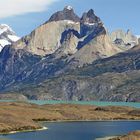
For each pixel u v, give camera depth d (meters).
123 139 138.62
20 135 166.88
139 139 137.38
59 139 155.75
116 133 183.62
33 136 163.62
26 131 185.75
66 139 156.25
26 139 151.75
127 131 193.62
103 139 157.75
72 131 191.88
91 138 161.38
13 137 158.25
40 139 152.62
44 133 178.25
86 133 182.75
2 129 179.12
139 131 145.38
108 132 188.38
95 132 188.00
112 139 142.38
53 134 174.50
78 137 164.62
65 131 191.00
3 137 157.75
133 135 141.25
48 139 153.75
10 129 183.25
